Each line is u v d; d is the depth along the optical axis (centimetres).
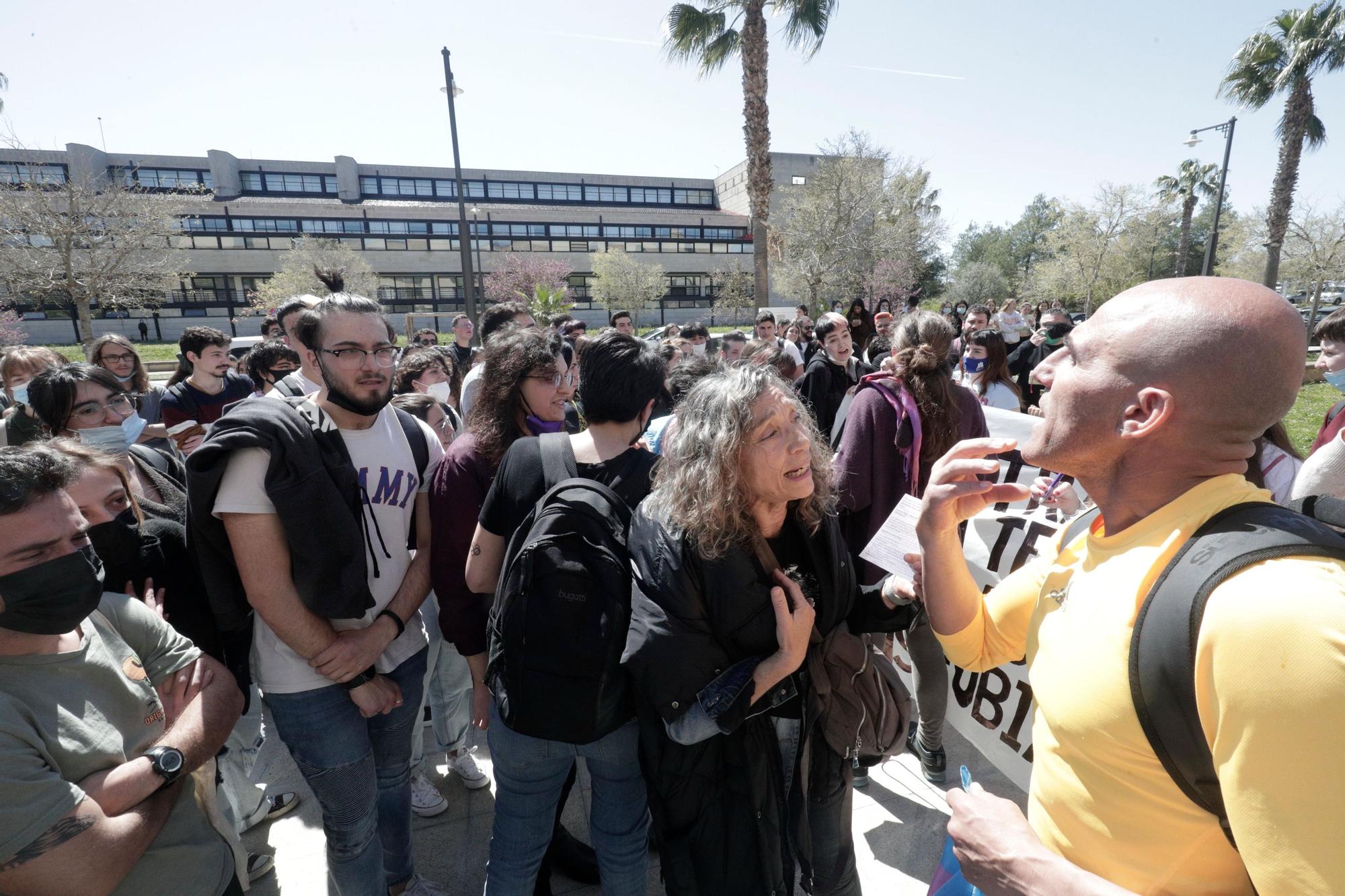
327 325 178
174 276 2975
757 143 1462
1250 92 2009
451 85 1299
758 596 140
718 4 1445
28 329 4266
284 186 5444
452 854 232
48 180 2542
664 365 184
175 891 124
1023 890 87
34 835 100
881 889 211
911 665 266
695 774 148
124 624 133
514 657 147
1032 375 100
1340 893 61
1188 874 77
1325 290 2716
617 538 153
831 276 3052
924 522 121
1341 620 63
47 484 108
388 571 195
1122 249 3194
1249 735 65
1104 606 84
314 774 179
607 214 5516
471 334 748
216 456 154
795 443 137
